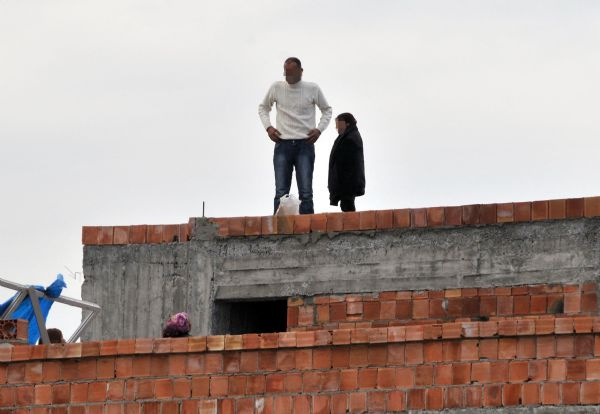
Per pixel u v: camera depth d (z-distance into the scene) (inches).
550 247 1236.5
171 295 1320.1
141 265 1330.0
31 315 1263.5
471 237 1253.1
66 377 1167.6
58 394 1165.7
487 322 1101.1
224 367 1142.3
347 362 1122.0
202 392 1142.3
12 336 1211.2
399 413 1107.9
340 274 1277.1
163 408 1146.7
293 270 1289.4
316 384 1125.1
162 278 1323.8
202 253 1315.2
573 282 1227.9
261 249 1301.7
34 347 1174.3
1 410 1172.5
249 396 1134.4
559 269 1232.2
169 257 1326.3
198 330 1309.1
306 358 1129.4
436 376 1104.8
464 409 1096.8
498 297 1240.2
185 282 1317.7
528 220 1243.2
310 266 1285.7
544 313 1228.5
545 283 1233.4
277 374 1132.5
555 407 1082.1
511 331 1095.6
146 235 1333.7
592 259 1226.6
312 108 1413.6
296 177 1409.9
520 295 1235.9
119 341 1161.4
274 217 1301.7
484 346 1100.5
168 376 1149.7
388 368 1114.7
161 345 1153.4
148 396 1150.3
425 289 1254.9
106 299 1332.4
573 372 1082.1
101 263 1337.4
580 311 1222.9
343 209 1402.6
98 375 1161.4
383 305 1262.3
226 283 1307.8
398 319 1256.8
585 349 1083.3
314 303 1279.5
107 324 1328.7
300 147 1407.5
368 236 1274.6
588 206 1233.4
